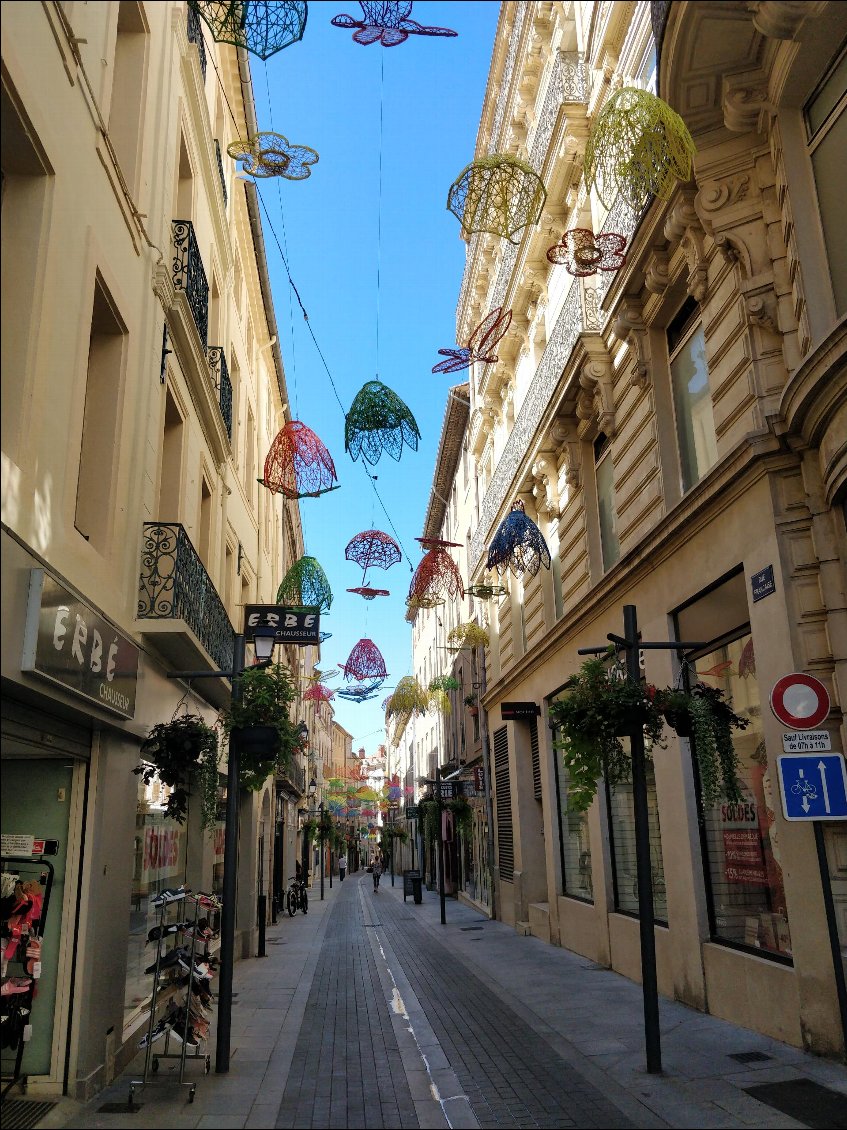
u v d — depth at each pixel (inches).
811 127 287.9
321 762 2529.5
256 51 217.0
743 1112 221.9
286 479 418.9
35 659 207.2
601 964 487.5
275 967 542.0
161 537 345.4
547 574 655.1
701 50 293.0
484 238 850.8
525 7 656.4
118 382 320.5
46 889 266.5
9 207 229.5
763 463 300.5
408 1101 244.5
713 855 354.6
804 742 244.5
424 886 1577.3
